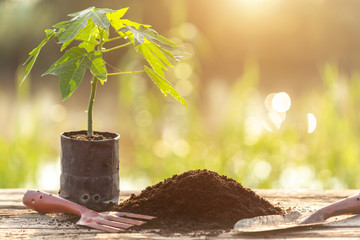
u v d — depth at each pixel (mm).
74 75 1462
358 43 8195
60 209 1548
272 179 2559
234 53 8508
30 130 2758
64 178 1571
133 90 2775
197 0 8258
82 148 1553
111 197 1572
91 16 1475
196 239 1441
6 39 7863
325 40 8234
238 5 8398
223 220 1508
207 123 3594
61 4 7781
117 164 1585
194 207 1525
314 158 2646
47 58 7812
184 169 2574
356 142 2719
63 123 3236
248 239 1444
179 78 2730
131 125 2809
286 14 8305
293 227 1488
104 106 5113
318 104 3111
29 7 7852
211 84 6957
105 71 1470
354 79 2850
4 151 2652
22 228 1508
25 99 2896
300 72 8211
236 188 1569
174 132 2787
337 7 8188
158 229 1483
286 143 2717
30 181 2615
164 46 1497
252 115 2803
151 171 2688
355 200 1559
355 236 1466
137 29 1493
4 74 7934
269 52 8477
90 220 1505
